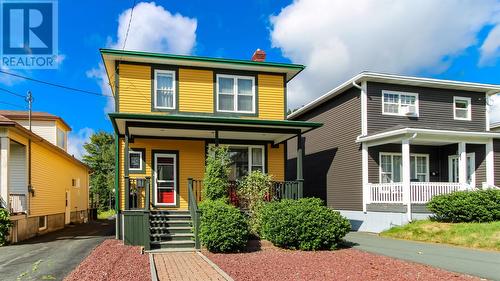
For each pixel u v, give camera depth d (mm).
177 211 15367
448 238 14266
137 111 16656
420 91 21125
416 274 8984
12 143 17797
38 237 18562
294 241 12828
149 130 15961
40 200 20641
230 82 17859
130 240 13414
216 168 15195
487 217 15328
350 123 20984
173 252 12641
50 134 28078
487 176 19219
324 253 12234
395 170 20172
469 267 9727
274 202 14492
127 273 9094
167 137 17359
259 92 18047
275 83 18312
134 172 16875
